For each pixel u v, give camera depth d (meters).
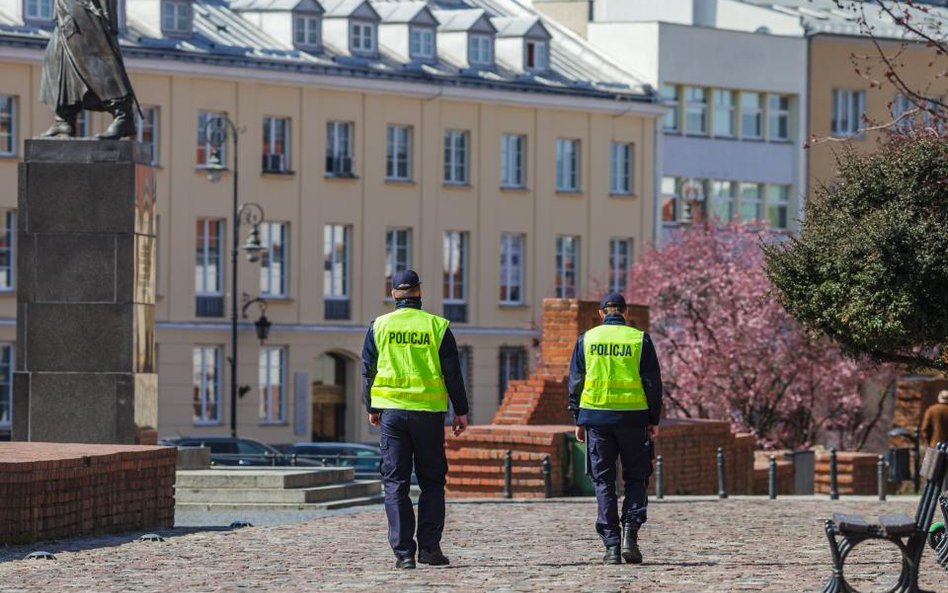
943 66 156.88
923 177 52.12
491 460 66.88
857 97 159.75
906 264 51.12
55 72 59.03
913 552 29.33
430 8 142.25
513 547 41.16
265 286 132.50
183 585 33.47
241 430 130.50
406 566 35.31
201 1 135.38
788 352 110.94
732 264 115.62
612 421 36.50
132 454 45.97
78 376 57.91
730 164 155.62
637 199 150.38
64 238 58.12
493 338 143.12
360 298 136.75
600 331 36.75
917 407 111.19
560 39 154.50
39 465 41.78
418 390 35.16
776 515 54.28
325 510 58.75
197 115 128.38
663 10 163.00
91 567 36.84
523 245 145.12
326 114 134.38
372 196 136.88
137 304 58.22
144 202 58.75
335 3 138.12
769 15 161.00
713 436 75.88
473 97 141.12
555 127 146.12
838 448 118.06
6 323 121.75
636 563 36.47
